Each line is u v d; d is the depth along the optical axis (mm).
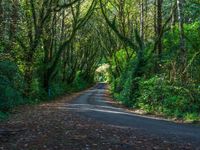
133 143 12672
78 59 77188
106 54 67750
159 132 15422
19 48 34562
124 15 49875
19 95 28906
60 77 54656
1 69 27672
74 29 43531
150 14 51469
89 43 78562
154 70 32219
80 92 60875
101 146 12125
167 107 24594
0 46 30547
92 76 100938
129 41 36406
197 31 33875
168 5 41531
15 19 34438
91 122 17594
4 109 23234
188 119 21078
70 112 22484
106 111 24672
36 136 13562
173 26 35625
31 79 34375
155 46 33250
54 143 12477
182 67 26500
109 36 59812
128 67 44406
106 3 48875
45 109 24797
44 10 37094
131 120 19672
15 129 15070
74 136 13578
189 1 33656
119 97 39094
